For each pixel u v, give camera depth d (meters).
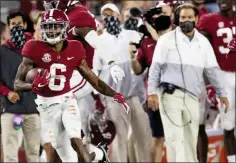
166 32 21.25
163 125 20.17
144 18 21.30
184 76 20.02
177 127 20.02
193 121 20.23
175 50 20.05
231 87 21.50
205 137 21.59
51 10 16.34
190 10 19.98
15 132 21.30
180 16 20.03
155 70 20.05
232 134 21.53
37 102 16.73
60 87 16.59
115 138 21.17
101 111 21.06
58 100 16.64
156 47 20.20
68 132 16.44
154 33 21.22
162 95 20.09
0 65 21.08
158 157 21.52
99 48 18.38
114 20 21.06
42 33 16.28
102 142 17.59
